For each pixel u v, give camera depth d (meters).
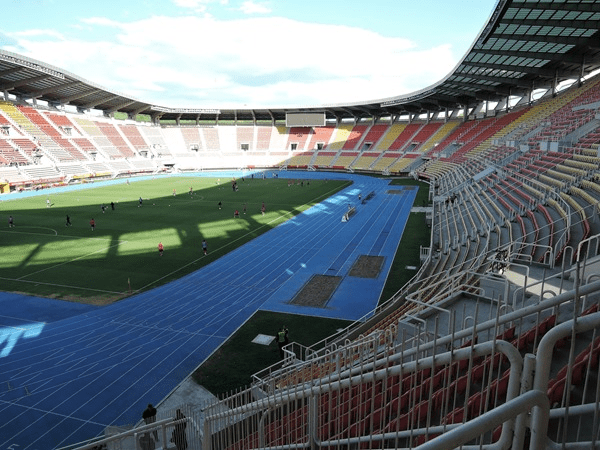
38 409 15.20
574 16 39.56
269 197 62.50
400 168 93.44
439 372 7.79
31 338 20.36
